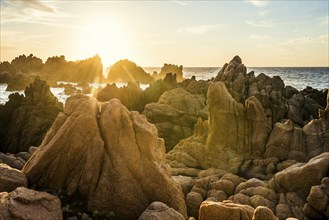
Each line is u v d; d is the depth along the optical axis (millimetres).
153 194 16844
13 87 134375
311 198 18797
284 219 19516
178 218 14344
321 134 29922
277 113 37781
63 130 17453
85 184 16281
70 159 16891
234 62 60500
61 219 13766
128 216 15930
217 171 29312
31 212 12695
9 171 16094
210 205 15977
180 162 32969
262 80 54969
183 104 52594
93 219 14930
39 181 16641
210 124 35281
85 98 19406
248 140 32938
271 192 21953
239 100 42688
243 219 15320
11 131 49812
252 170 29750
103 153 17281
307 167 21453
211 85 34812
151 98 69938
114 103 19281
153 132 19578
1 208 12352
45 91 56250
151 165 17391
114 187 16297
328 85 146375
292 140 30281
